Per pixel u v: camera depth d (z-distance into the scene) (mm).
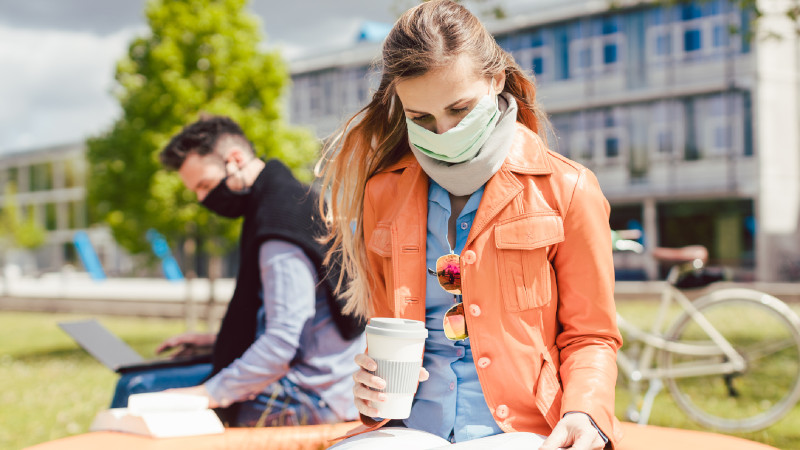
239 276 2520
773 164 21906
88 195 10664
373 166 1710
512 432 1413
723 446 1849
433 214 1556
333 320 2502
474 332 1462
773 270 21688
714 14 22016
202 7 10656
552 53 24656
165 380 2627
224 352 2502
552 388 1441
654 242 23484
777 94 22000
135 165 10234
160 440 2027
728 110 22078
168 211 10094
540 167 1493
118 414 2195
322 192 1782
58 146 42719
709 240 22750
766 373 4727
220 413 2492
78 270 41812
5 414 5738
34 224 43719
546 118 1688
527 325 1458
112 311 17141
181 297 17625
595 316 1458
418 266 1540
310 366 2486
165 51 10312
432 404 1525
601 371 1396
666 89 22844
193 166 2570
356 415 2525
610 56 23688
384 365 1386
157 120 10383
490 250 1471
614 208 24203
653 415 4797
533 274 1464
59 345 11070
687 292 4918
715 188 22250
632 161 23547
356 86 28578
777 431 4379
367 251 1685
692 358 4574
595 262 1461
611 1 8766
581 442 1267
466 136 1396
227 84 10586
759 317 4430
